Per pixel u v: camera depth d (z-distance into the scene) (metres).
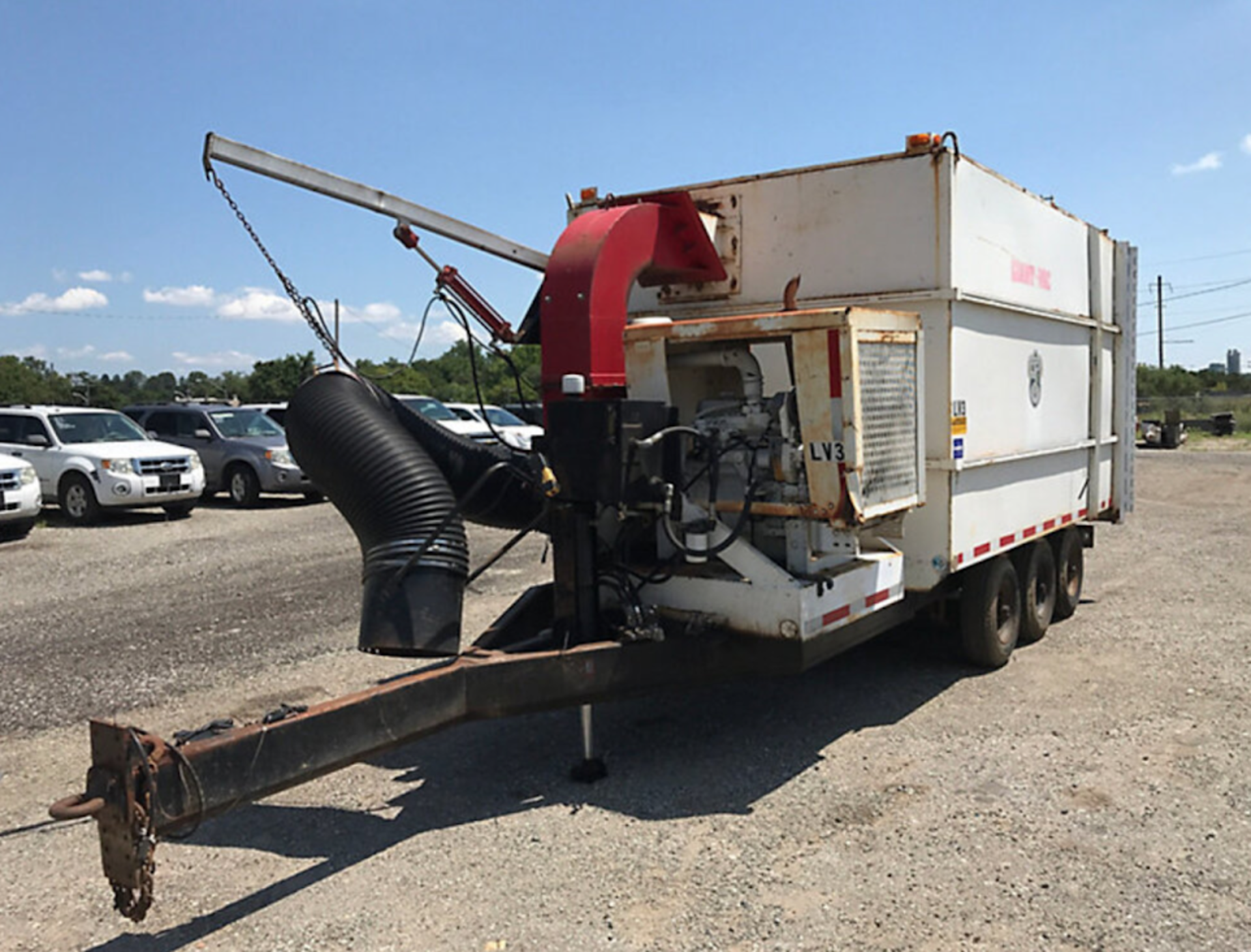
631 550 5.37
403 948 3.56
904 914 3.69
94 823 4.76
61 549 12.66
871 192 6.00
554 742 5.65
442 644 4.53
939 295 5.79
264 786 3.64
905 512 5.18
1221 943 3.46
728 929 3.62
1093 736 5.53
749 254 6.45
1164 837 4.27
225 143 4.64
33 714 6.21
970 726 5.76
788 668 4.76
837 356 4.55
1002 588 7.02
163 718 6.11
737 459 5.07
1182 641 7.55
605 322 5.27
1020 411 7.05
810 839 4.34
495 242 5.79
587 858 4.21
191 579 10.47
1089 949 3.44
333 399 4.87
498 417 20.48
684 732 5.77
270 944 3.62
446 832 4.51
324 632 8.14
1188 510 15.74
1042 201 7.33
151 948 3.62
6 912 3.92
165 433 18.25
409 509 4.65
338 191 5.09
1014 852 4.16
